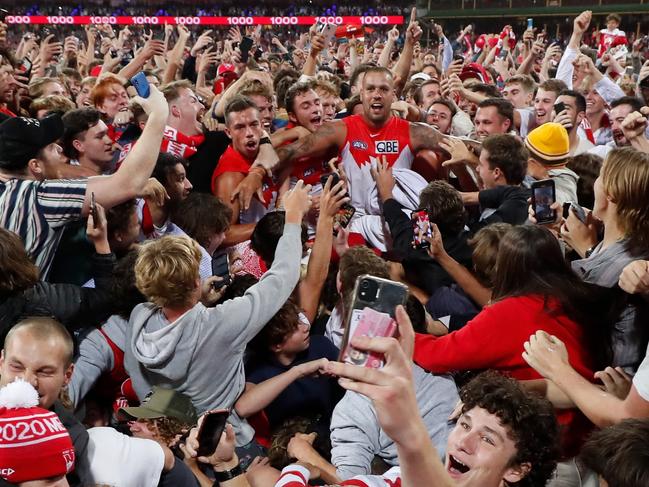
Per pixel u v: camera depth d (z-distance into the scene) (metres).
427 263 3.90
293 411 3.19
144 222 3.91
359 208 5.01
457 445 2.04
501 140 4.40
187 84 5.29
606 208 2.85
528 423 2.00
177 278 2.82
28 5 29.23
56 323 2.35
